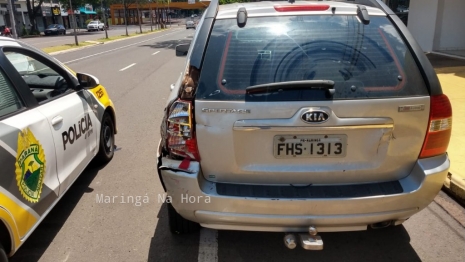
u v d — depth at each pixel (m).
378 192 2.46
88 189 4.16
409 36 2.67
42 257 3.02
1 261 2.45
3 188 2.50
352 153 2.46
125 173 4.57
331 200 2.40
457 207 3.76
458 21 13.66
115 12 91.44
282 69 2.51
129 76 12.56
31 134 2.87
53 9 56.88
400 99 2.41
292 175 2.49
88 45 28.02
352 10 2.84
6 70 2.95
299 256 3.01
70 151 3.53
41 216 2.96
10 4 19.81
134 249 3.12
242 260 2.96
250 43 2.62
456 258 2.96
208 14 2.84
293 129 2.38
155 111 7.69
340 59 2.54
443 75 9.65
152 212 3.68
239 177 2.52
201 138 2.46
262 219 2.46
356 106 2.37
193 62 2.56
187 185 2.47
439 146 2.54
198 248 3.11
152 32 53.72
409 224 3.45
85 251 3.10
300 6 2.88
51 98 3.49
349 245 3.14
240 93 2.42
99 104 4.49
